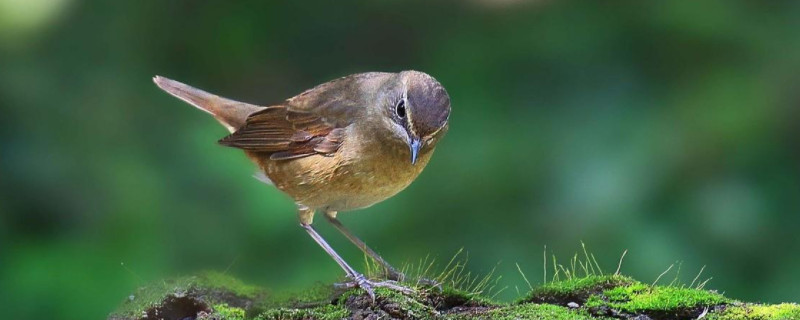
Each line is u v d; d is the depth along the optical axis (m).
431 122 8.98
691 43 13.63
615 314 8.12
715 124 13.02
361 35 16.53
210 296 8.90
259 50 15.78
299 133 9.87
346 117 9.62
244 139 10.29
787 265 12.45
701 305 8.11
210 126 13.85
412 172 9.61
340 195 9.91
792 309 8.00
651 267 12.34
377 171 9.56
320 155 9.76
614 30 13.79
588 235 12.67
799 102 13.12
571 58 13.77
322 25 16.05
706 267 12.45
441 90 9.18
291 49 16.05
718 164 12.97
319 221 13.05
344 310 8.27
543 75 13.83
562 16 14.05
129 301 8.79
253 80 15.79
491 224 13.04
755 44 13.47
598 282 8.50
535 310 8.07
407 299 8.35
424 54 15.29
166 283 9.02
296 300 8.93
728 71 13.45
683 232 12.62
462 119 13.61
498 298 12.27
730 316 7.95
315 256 12.91
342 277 9.51
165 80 11.66
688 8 13.54
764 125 13.04
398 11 15.76
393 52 16.00
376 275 9.62
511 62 13.95
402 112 9.12
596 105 13.45
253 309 8.85
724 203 12.67
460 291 8.80
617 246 12.52
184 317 8.65
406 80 9.23
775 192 12.79
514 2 14.24
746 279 12.45
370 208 13.11
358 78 9.94
